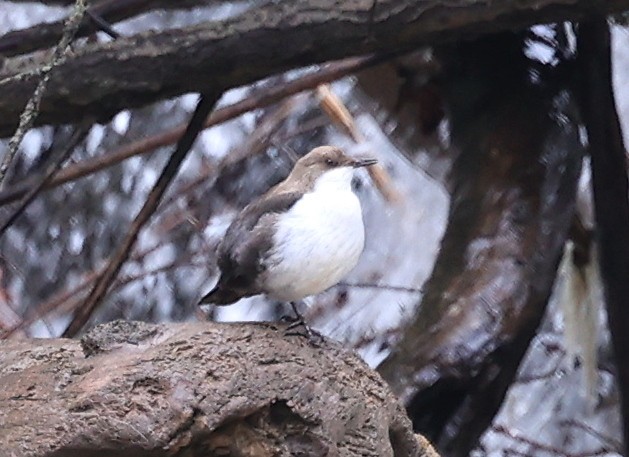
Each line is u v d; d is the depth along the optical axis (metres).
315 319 15.50
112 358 7.40
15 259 16.48
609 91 12.38
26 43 11.44
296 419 7.30
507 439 16.11
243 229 8.27
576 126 12.99
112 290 14.98
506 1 9.85
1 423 7.10
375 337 14.78
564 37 13.06
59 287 16.48
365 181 16.95
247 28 10.26
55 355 7.58
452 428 11.94
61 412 7.06
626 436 13.38
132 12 12.11
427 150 14.12
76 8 8.10
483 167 12.91
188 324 7.66
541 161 12.78
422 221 16.92
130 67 10.38
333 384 7.50
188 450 7.09
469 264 12.43
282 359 7.45
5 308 14.72
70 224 16.70
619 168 12.48
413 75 13.47
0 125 10.66
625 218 12.54
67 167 13.16
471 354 11.94
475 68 13.10
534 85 13.05
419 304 12.61
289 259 8.12
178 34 10.38
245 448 7.20
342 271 8.30
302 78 13.14
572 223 13.43
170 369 7.18
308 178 8.50
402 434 7.98
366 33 10.19
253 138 16.48
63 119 10.65
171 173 11.56
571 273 13.70
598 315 13.66
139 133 17.09
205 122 11.86
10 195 12.89
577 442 16.30
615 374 13.41
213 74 10.46
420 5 10.02
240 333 7.58
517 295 12.16
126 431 6.94
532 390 16.31
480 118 13.12
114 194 16.86
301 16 10.21
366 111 15.49
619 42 17.92
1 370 7.49
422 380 11.88
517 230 12.48
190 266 15.85
